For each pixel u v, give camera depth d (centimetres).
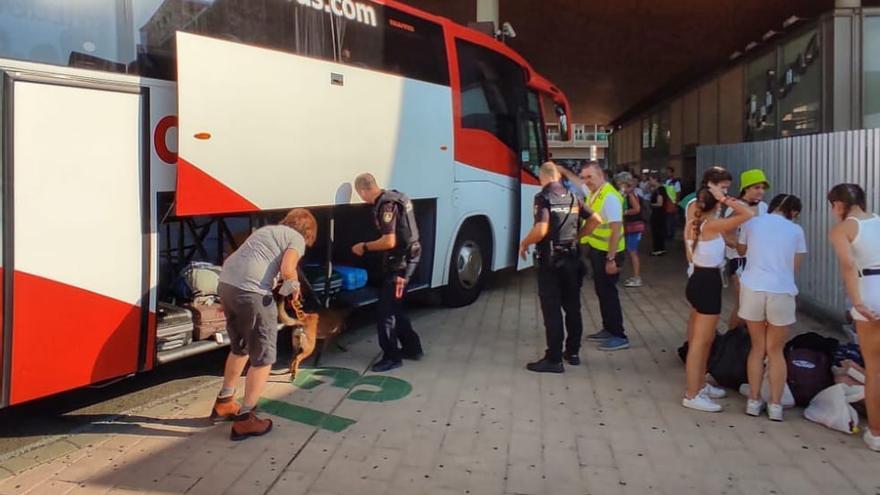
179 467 425
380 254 741
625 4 1670
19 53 412
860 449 453
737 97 2125
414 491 397
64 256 436
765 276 495
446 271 854
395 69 736
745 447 459
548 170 629
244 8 547
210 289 547
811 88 1552
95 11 453
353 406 533
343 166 652
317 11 622
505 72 970
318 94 618
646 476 418
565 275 632
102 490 394
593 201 704
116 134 465
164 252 554
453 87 841
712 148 1349
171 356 512
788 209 522
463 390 573
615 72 2614
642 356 677
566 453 450
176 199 490
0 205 404
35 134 418
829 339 541
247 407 470
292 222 498
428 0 1742
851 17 1417
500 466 431
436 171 810
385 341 624
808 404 521
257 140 553
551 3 1702
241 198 539
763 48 1884
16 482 404
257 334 466
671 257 1509
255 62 551
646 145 3650
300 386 580
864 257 441
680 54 2170
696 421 505
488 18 1459
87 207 448
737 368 555
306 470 422
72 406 532
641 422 504
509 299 972
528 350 698
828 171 814
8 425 492
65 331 440
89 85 447
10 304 411
